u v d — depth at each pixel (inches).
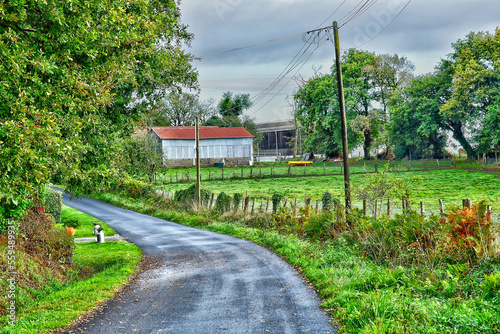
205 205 1439.5
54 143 374.3
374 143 3105.3
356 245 642.2
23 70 368.8
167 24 810.8
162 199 1652.3
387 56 3161.9
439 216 576.7
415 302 348.5
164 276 596.1
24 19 395.5
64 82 432.1
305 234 840.9
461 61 2701.8
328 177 2383.1
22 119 348.2
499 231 490.6
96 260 759.1
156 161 1979.6
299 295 457.7
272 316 388.5
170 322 382.9
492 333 292.2
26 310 436.5
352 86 3112.7
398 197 786.2
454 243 487.2
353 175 2348.7
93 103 498.0
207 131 3336.6
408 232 553.9
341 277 489.1
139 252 828.6
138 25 578.6
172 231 1135.6
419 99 2805.1
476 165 2516.0
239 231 1053.8
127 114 740.0
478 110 2549.2
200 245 884.6
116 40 507.2
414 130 2918.3
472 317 312.8
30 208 603.5
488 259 448.1
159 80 745.6
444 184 1859.0
